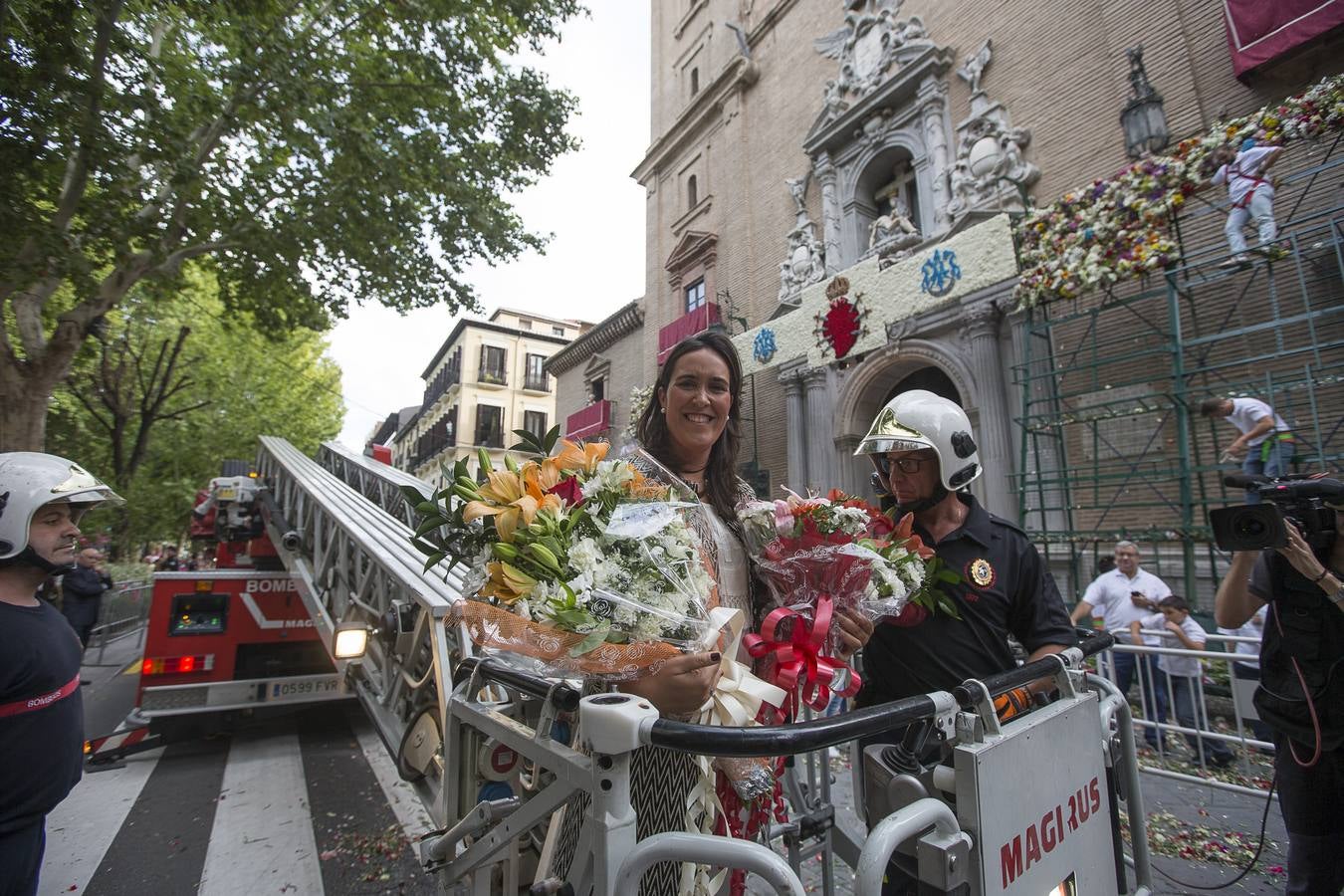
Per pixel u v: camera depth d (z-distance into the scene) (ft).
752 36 46.42
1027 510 23.75
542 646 3.40
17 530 6.30
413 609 11.31
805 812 5.76
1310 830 6.37
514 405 122.83
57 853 11.03
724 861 2.93
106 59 20.48
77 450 54.08
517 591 3.42
